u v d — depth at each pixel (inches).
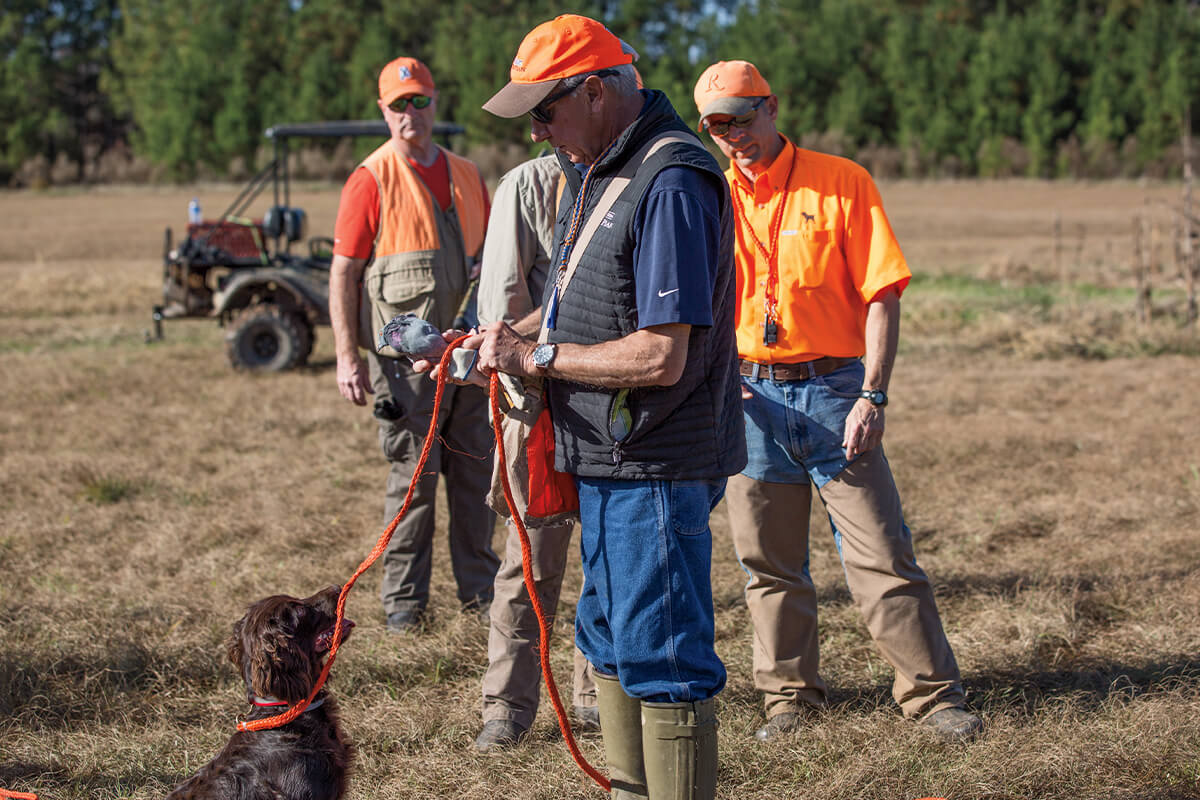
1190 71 2701.8
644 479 97.7
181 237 1263.5
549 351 96.0
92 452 299.9
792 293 134.5
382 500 251.6
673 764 98.5
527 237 139.3
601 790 126.2
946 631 170.7
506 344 98.0
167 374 436.5
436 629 176.4
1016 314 550.6
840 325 136.0
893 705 145.9
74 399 386.0
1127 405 349.7
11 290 722.8
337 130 500.1
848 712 143.7
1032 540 217.3
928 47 2955.2
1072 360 466.6
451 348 102.7
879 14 3235.7
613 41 98.7
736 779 128.2
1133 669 153.9
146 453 300.0
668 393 96.3
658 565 97.9
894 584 136.1
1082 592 182.9
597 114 97.9
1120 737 132.0
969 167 2719.0
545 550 137.7
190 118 2856.8
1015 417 338.6
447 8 3255.4
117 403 374.3
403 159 173.9
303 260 501.0
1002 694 147.7
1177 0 3063.5
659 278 91.3
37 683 154.0
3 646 164.1
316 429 335.6
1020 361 466.0
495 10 3297.2
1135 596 180.1
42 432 328.5
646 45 3294.8
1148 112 2687.0
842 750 132.4
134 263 971.9
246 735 104.9
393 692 154.6
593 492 100.7
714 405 99.2
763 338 135.9
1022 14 3324.3
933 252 1000.9
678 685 98.0
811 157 136.9
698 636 99.5
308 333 462.6
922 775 125.4
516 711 140.6
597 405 98.0
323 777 103.8
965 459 280.8
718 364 100.7
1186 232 626.8
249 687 105.1
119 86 3346.5
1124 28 3038.9
